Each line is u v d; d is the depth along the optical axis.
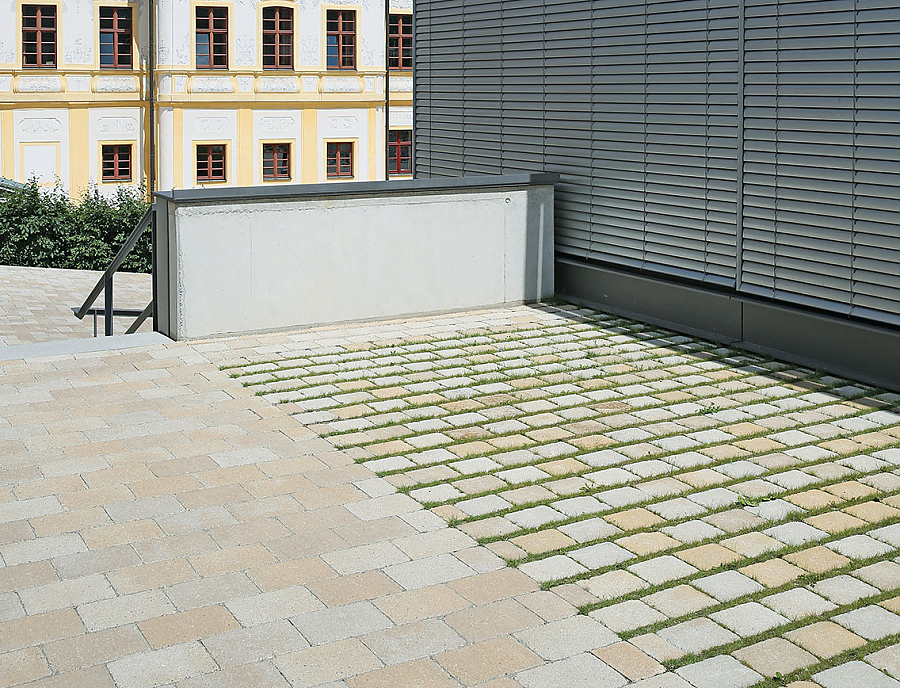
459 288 10.30
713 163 9.06
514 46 11.27
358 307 9.78
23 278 18.80
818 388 7.85
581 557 5.16
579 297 10.81
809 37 8.07
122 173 30.38
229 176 30.64
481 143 11.97
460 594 4.80
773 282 8.68
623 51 9.88
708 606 4.70
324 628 4.52
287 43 30.95
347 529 5.47
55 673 4.17
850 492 5.93
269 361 8.49
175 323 8.99
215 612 4.64
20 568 5.02
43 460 6.34
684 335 9.46
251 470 6.25
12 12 28.64
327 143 31.75
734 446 6.66
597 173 10.36
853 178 7.86
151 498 5.83
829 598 4.77
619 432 6.92
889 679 4.14
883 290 7.78
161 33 29.44
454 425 7.05
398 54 32.44
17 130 28.98
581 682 4.13
